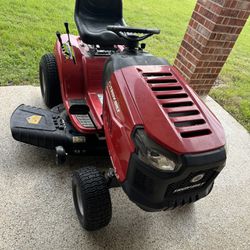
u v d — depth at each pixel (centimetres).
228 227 228
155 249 201
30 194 216
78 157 254
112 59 192
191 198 169
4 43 393
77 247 191
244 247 217
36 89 325
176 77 183
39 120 236
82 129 223
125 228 209
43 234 193
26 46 404
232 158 299
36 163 240
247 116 388
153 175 152
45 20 493
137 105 163
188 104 167
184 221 224
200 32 333
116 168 173
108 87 189
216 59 347
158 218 221
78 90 262
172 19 693
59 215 207
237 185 268
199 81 365
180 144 146
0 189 214
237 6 304
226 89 454
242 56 618
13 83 328
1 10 485
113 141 177
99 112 234
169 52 517
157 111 158
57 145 227
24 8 515
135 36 197
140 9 694
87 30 255
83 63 260
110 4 284
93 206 177
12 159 239
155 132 150
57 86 282
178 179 150
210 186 174
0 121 271
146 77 176
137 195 161
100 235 201
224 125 348
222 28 317
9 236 188
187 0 896
